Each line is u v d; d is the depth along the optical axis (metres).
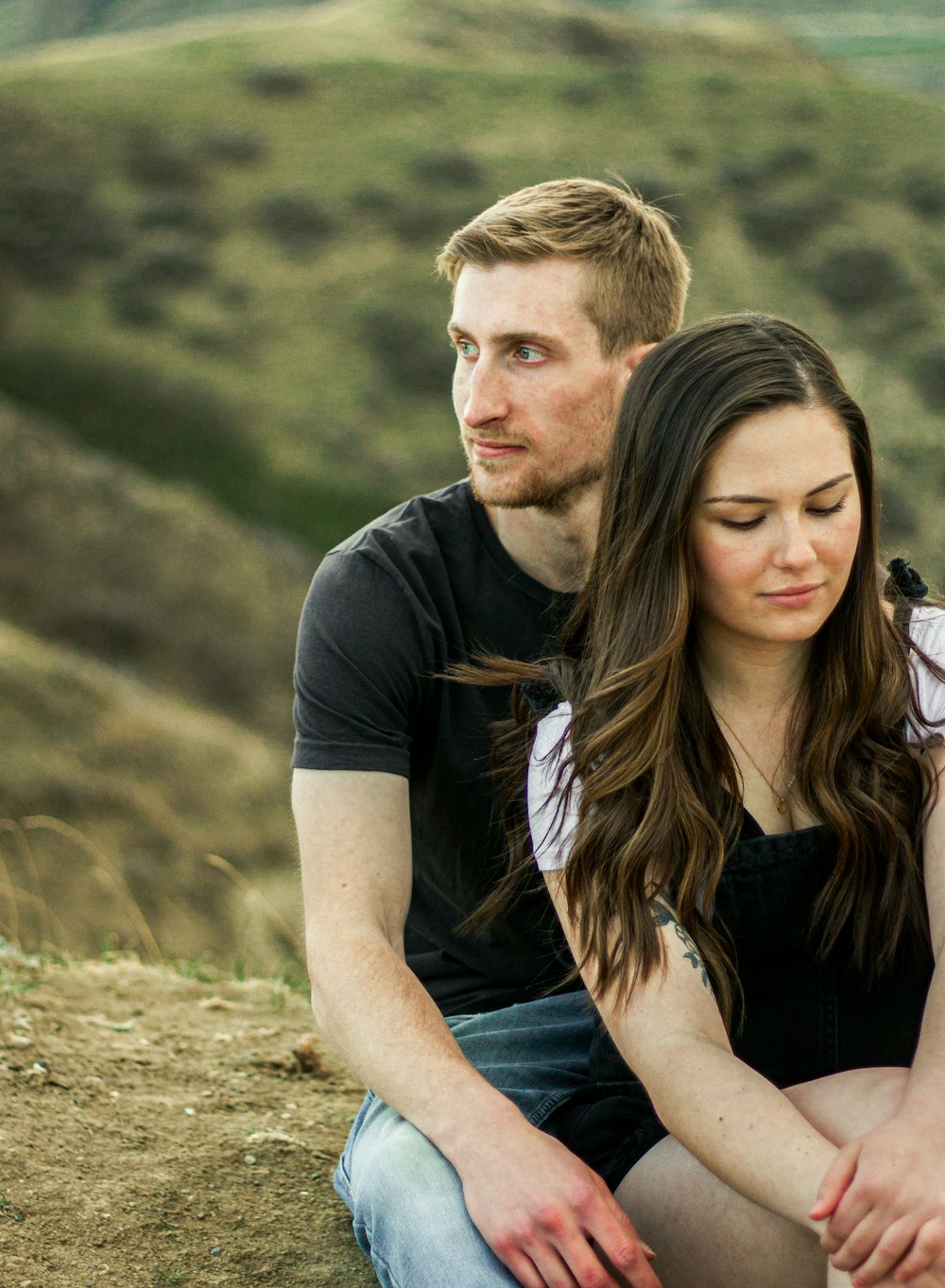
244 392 37.47
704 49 59.28
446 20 57.25
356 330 39.84
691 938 1.71
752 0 94.06
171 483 34.88
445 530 2.14
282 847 21.83
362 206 43.88
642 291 2.17
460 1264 1.60
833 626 1.76
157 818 20.70
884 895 1.73
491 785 2.06
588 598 1.85
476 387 2.11
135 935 14.93
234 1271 2.00
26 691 22.14
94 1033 2.70
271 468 35.56
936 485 35.47
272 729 28.80
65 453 34.34
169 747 22.64
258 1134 2.36
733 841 1.75
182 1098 2.48
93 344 38.50
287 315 40.38
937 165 47.09
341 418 37.12
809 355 1.67
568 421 2.09
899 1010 1.77
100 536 31.84
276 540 33.84
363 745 1.98
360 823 1.96
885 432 36.47
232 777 22.97
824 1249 1.49
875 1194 1.43
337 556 2.09
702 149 47.66
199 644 29.95
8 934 3.87
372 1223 1.72
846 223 44.47
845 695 1.75
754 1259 1.59
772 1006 1.76
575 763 1.75
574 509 2.13
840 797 1.73
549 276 2.10
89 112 46.88
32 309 39.78
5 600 29.81
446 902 2.16
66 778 20.55
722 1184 1.62
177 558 31.86
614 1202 1.62
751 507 1.63
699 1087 1.57
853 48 82.75
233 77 49.28
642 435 1.69
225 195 44.25
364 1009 1.79
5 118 46.09
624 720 1.70
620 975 1.67
